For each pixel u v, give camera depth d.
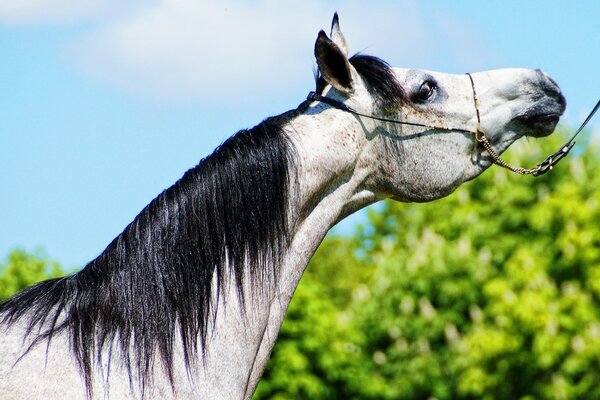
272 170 8.55
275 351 34.47
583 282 39.22
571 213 40.00
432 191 9.79
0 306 8.26
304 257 8.92
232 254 8.38
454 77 10.12
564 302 37.81
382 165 9.49
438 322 39.91
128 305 8.09
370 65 9.50
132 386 7.90
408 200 9.80
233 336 8.34
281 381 34.09
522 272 38.88
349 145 9.12
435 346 40.34
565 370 36.69
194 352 8.15
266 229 8.49
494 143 10.25
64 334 7.95
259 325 8.52
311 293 35.66
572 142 10.52
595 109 10.62
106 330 8.00
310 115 9.19
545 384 37.78
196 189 8.41
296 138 8.88
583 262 39.19
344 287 64.06
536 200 42.31
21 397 7.64
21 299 8.21
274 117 9.16
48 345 7.88
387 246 44.31
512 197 42.28
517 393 38.56
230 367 8.30
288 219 8.67
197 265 8.27
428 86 9.80
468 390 37.62
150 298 8.12
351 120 9.23
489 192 43.22
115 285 8.13
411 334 40.31
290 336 34.94
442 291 40.41
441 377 39.38
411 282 40.94
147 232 8.27
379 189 9.62
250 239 8.43
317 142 8.94
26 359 7.80
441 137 9.77
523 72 10.41
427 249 41.31
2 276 33.28
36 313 8.07
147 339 8.03
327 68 9.20
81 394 7.75
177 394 8.02
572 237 39.16
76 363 7.85
